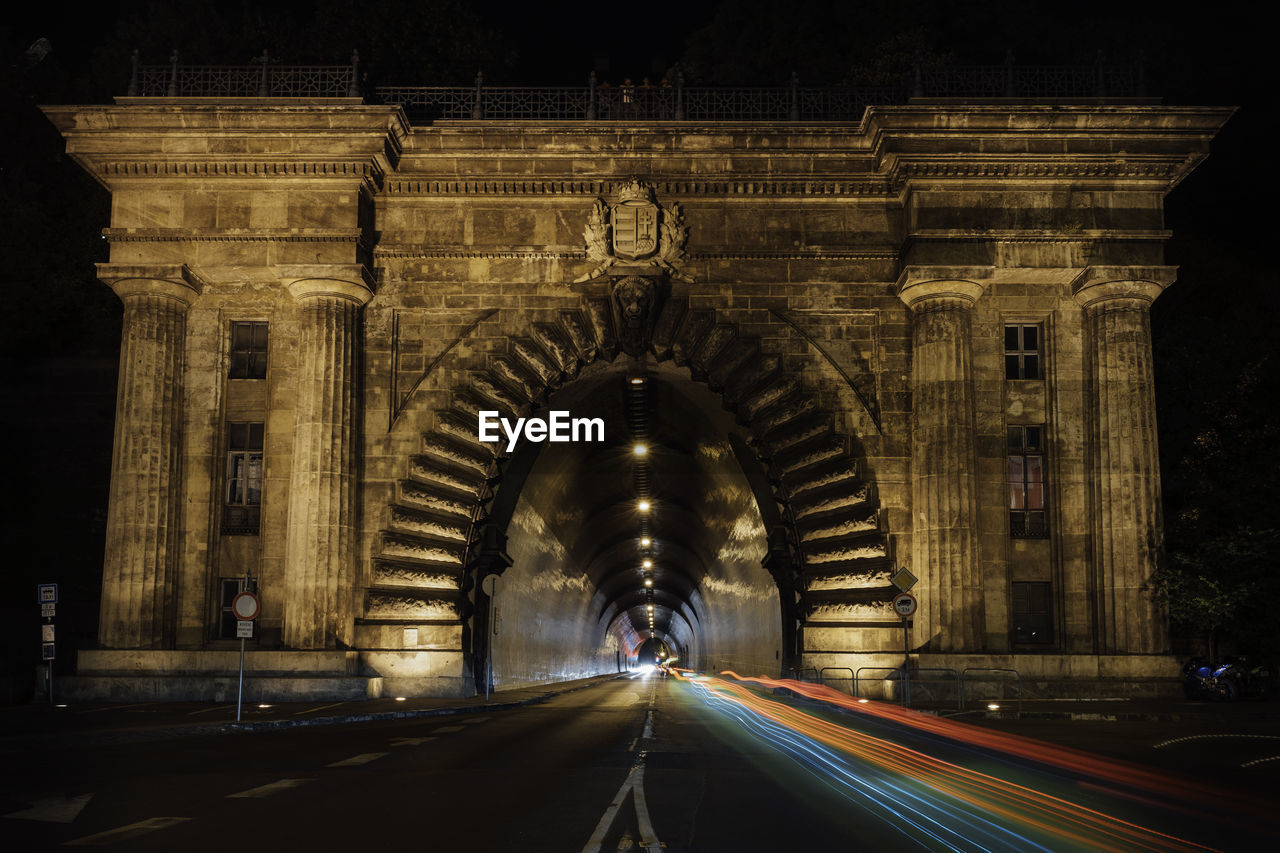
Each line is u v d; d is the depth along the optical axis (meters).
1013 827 11.25
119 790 13.63
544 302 36.53
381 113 34.41
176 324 35.53
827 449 35.28
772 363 35.94
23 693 33.88
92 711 28.14
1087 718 27.06
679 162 36.28
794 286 36.44
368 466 35.78
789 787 14.27
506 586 50.28
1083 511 35.22
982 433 35.66
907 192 35.16
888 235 36.47
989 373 35.91
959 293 34.72
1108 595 33.94
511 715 29.73
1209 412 38.12
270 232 34.72
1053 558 35.31
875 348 36.19
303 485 34.16
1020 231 34.50
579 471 53.03
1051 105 34.25
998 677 32.59
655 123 35.91
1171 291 48.38
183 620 34.88
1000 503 35.25
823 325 36.28
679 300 36.41
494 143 36.06
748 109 38.97
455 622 34.78
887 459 35.59
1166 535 36.81
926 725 25.34
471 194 36.50
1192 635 37.03
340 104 34.38
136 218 35.00
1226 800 13.34
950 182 34.72
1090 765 17.00
